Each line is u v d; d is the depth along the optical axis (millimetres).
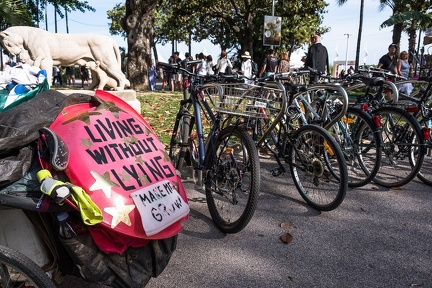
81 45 7426
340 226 3535
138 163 2236
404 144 4520
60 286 2521
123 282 2025
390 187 4551
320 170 3797
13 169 1776
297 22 26391
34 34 7023
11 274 1890
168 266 2840
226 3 26891
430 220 3678
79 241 1869
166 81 19766
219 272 2775
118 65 7750
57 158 1826
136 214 2035
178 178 2477
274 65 11453
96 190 1938
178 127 4238
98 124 2227
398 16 14086
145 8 15312
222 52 13484
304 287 2619
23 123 1875
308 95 4914
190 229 3428
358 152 4617
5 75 2377
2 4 7648
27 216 1906
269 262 2918
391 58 8844
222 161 3461
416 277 2748
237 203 3631
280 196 4238
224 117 3586
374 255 3033
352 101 5285
